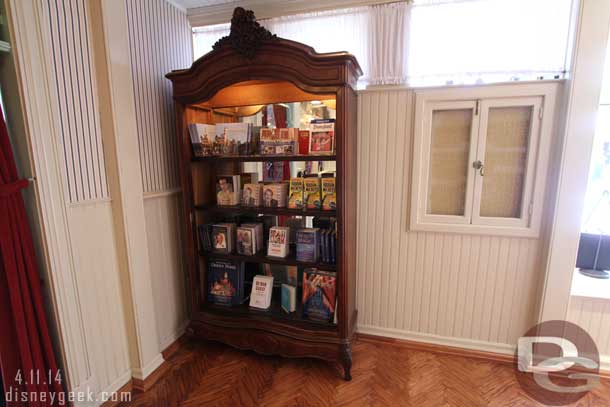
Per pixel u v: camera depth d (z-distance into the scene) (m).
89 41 1.61
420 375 1.99
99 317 1.71
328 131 1.90
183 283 2.37
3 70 1.34
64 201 1.50
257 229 2.21
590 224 2.18
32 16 1.35
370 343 2.32
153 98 2.04
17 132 1.38
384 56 2.02
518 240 1.99
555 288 1.89
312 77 1.72
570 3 1.75
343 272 1.87
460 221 2.05
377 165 2.14
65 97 1.50
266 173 2.22
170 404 1.79
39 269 1.48
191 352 2.24
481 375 1.98
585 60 1.66
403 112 2.05
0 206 1.29
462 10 1.89
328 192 1.95
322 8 2.10
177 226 2.28
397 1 1.96
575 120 1.72
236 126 2.04
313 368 2.06
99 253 1.70
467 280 2.12
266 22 2.21
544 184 1.89
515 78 1.90
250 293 2.38
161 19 2.09
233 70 1.83
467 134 1.99
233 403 1.79
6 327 1.35
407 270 2.22
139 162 1.86
